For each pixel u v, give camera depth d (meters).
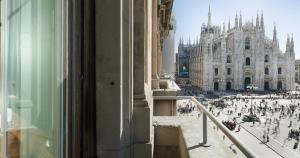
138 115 3.27
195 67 119.88
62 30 2.38
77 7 2.68
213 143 3.70
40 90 2.08
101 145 2.95
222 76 105.00
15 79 1.80
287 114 69.88
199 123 4.79
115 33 2.92
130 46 3.16
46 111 2.15
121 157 3.00
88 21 2.87
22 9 1.88
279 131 50.97
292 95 96.19
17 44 1.83
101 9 2.91
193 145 3.61
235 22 105.31
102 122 2.95
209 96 95.12
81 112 2.74
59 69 2.34
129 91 3.10
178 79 135.75
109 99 2.94
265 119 63.47
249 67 103.62
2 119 1.64
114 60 2.92
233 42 104.81
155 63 9.72
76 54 2.65
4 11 1.68
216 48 106.38
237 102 86.31
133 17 3.45
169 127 4.61
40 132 2.06
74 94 2.60
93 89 2.95
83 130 2.78
